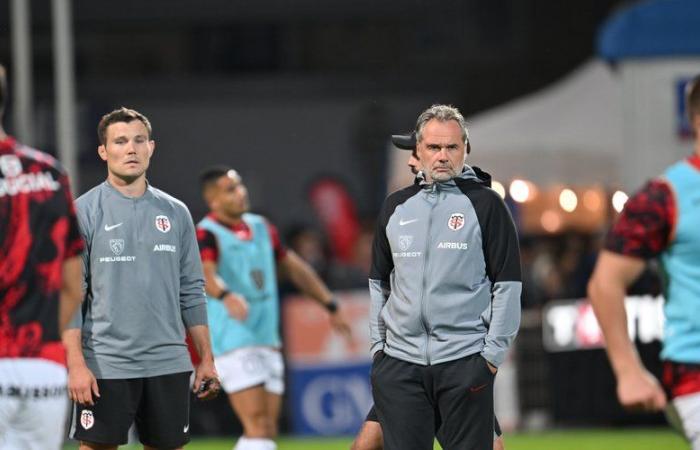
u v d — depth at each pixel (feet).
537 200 184.55
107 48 305.12
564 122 186.60
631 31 160.25
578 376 157.79
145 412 72.84
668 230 50.14
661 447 135.44
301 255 168.35
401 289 69.72
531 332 158.20
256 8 306.14
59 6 169.07
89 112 277.23
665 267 50.93
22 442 52.70
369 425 74.43
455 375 68.49
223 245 100.32
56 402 53.11
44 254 52.95
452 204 69.31
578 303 158.71
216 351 101.04
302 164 285.43
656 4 161.38
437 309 68.74
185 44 308.81
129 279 71.87
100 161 270.46
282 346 153.48
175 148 287.48
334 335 153.79
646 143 160.56
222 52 305.12
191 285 74.38
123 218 72.18
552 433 152.46
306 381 153.38
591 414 157.28
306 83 290.15
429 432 69.87
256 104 288.92
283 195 284.41
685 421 50.34
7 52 273.13
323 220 281.13
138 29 305.73
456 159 69.82
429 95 292.61
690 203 49.80
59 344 53.26
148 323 71.97
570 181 184.96
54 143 272.31
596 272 50.37
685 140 160.04
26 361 52.11
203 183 101.09
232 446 141.08
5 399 51.67
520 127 186.70
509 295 68.64
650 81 160.45
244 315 97.50
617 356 49.37
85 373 68.08
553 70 294.25
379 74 292.81
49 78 291.17
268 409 103.04
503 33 296.92
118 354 71.51
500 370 156.87
